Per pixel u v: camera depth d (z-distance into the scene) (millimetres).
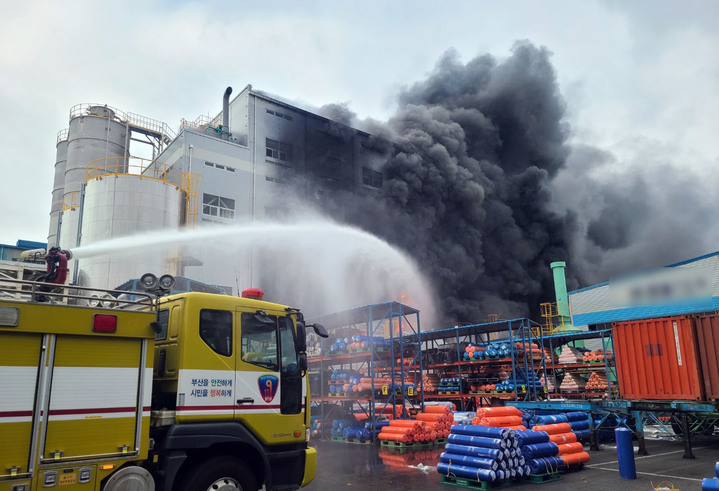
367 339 19688
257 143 43344
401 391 19391
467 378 25203
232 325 7145
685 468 11406
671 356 12578
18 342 5363
